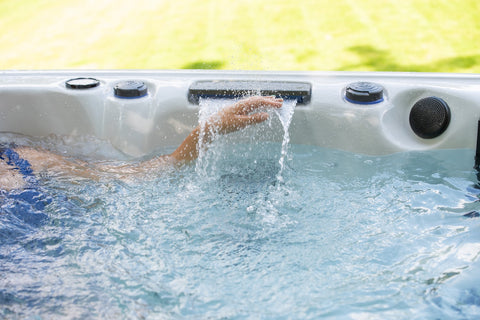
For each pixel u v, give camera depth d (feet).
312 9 14.88
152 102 5.90
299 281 3.77
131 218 4.52
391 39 12.73
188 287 3.74
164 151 5.86
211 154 5.37
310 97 5.65
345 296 3.59
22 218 4.40
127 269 3.91
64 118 5.99
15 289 3.64
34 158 5.28
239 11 15.14
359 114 5.51
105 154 5.82
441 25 13.32
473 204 4.58
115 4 16.83
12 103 5.98
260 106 5.10
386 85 5.72
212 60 12.03
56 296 3.59
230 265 3.96
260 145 5.70
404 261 3.91
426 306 3.45
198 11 15.42
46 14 16.43
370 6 14.79
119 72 6.42
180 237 4.29
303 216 4.55
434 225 4.32
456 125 5.31
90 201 4.72
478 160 5.20
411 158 5.36
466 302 3.46
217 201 4.77
